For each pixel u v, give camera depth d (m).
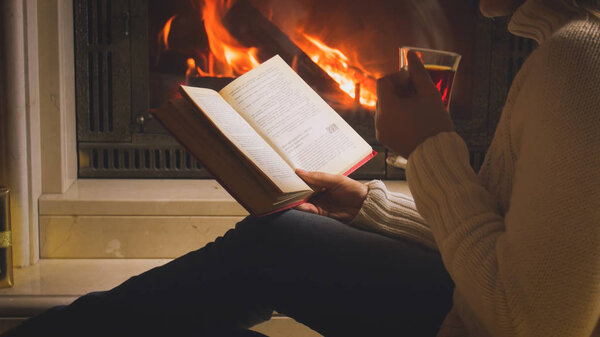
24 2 1.47
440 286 0.73
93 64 1.78
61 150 1.60
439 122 0.69
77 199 1.56
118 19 1.77
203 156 0.83
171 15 1.79
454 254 0.59
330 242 0.75
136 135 1.82
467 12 1.80
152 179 1.83
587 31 0.53
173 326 0.76
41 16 1.56
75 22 1.75
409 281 0.73
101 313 0.75
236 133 0.86
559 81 0.52
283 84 1.01
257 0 1.79
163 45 1.80
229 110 0.92
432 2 1.80
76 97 1.79
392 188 1.78
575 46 0.52
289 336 1.39
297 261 0.75
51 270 1.51
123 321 0.75
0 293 1.37
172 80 1.82
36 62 1.55
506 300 0.53
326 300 0.75
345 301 0.74
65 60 1.65
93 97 1.80
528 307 0.52
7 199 1.39
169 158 1.84
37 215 1.56
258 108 0.97
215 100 0.92
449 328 0.69
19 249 1.51
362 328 0.75
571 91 0.51
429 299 0.73
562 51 0.53
